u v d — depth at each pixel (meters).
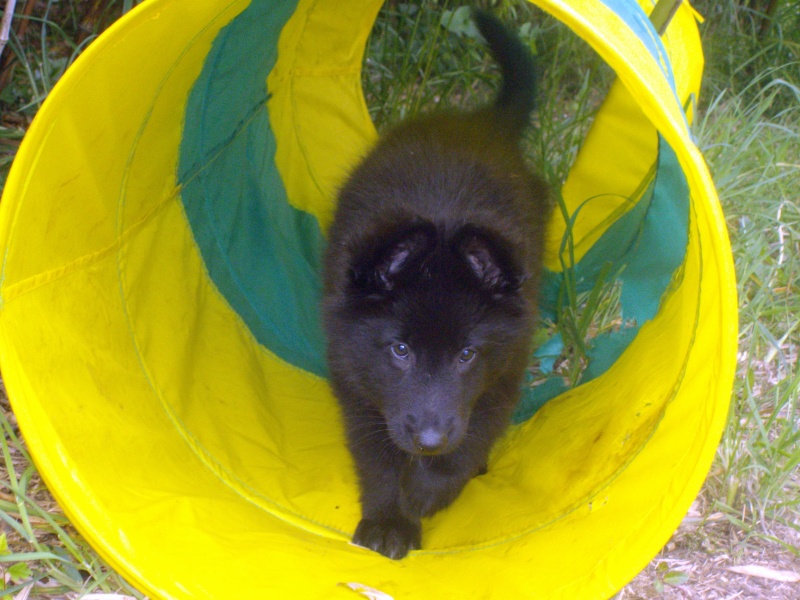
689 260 0.67
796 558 0.69
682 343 0.61
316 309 0.86
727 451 0.75
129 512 0.57
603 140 0.93
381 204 0.73
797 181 1.09
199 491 0.65
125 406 0.65
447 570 0.64
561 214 0.97
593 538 0.57
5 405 0.75
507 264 0.66
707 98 1.36
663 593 0.65
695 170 0.48
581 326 0.85
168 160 0.77
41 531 0.65
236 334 0.86
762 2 1.50
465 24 1.05
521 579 0.58
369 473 0.70
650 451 0.58
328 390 0.87
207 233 0.86
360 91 1.04
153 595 0.54
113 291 0.68
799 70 1.39
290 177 0.98
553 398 0.84
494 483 0.75
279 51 0.90
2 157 0.91
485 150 0.83
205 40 0.70
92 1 1.00
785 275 0.97
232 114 0.85
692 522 0.71
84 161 0.61
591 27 0.47
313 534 0.68
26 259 0.56
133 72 0.61
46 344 0.58
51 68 1.01
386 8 1.26
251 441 0.76
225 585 0.56
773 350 0.87
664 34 0.76
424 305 0.65
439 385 0.65
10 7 0.72
